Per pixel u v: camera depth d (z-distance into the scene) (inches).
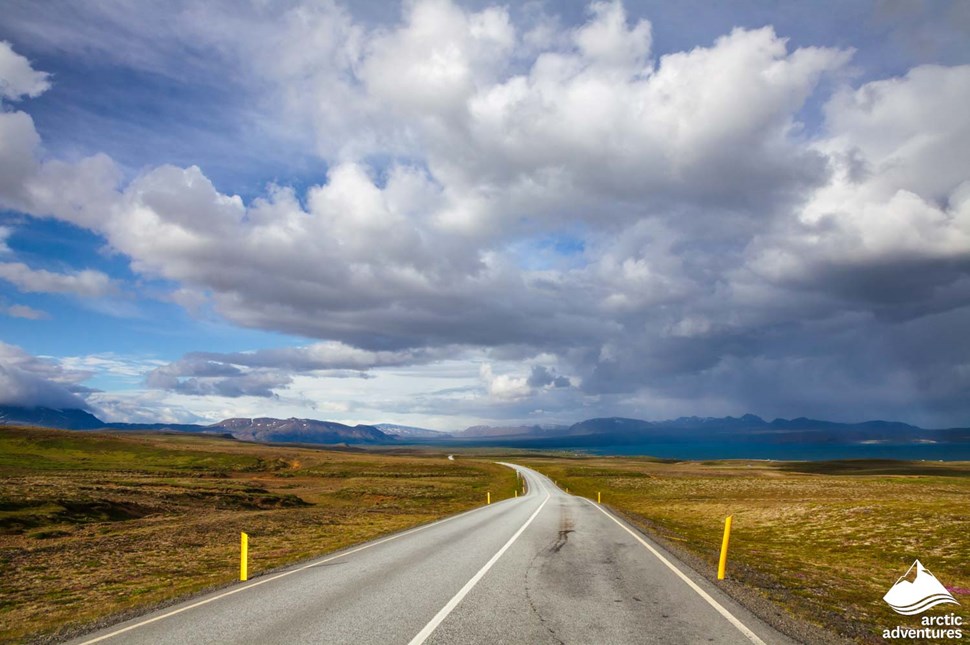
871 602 445.4
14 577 602.2
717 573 490.3
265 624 317.1
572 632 293.3
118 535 936.9
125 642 293.9
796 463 6048.2
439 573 470.6
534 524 916.0
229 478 3245.6
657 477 3302.2
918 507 1057.5
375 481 3083.2
